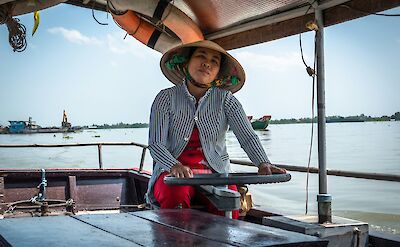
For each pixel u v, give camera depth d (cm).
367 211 2345
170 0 466
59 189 627
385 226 1939
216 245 157
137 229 187
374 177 329
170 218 214
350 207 2472
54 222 204
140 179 617
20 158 5294
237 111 341
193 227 191
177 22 470
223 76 369
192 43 338
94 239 168
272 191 2819
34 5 466
